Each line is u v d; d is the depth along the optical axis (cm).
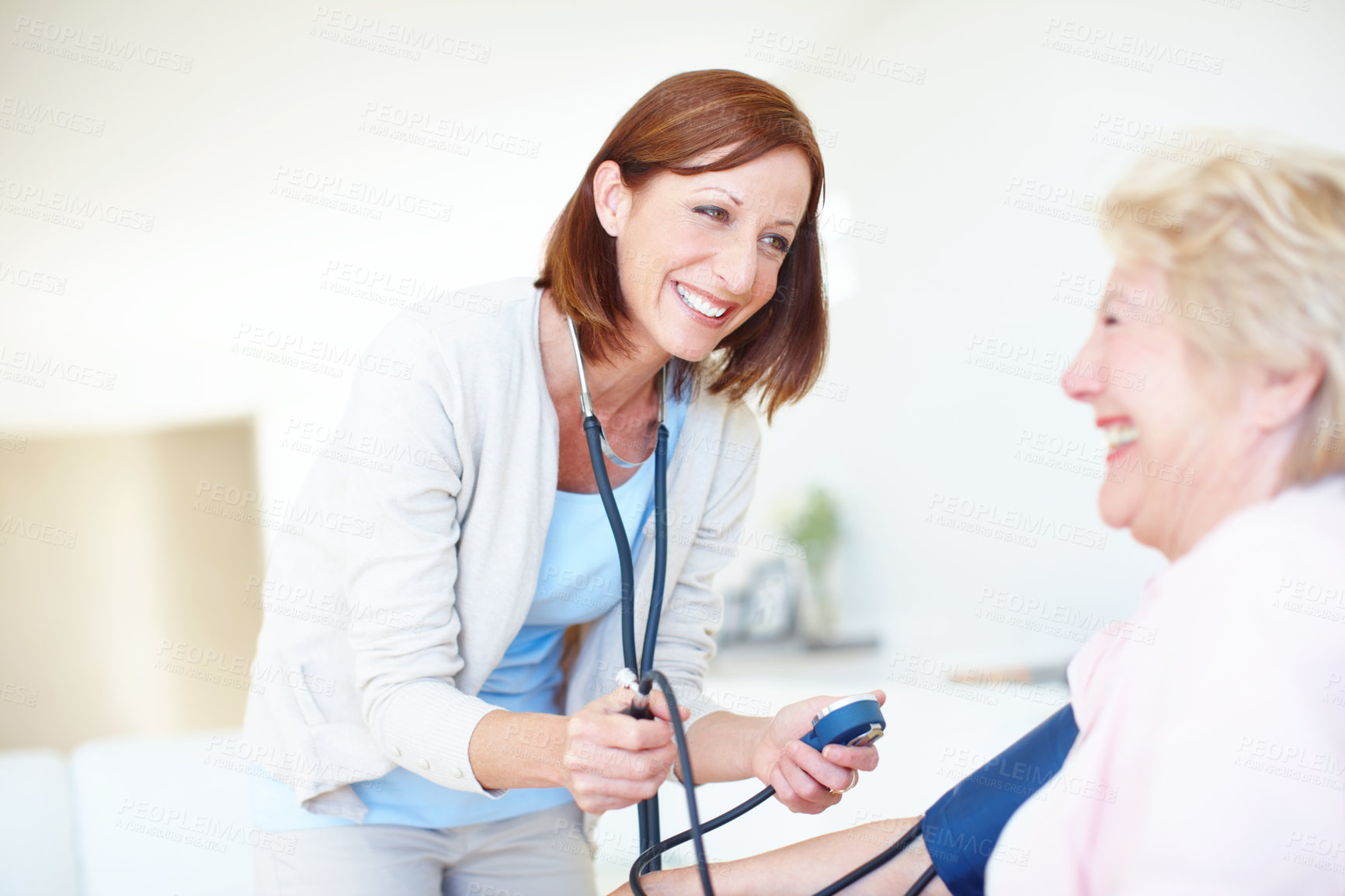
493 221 423
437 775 82
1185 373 71
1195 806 61
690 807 67
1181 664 65
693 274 86
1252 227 67
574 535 99
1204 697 62
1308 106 215
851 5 335
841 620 432
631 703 74
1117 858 64
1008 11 326
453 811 99
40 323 464
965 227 368
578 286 90
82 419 489
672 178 85
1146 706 66
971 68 348
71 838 135
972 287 371
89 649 473
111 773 147
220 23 286
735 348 107
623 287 91
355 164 369
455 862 102
